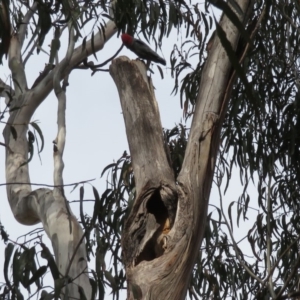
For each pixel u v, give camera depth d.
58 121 9.91
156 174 6.81
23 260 7.93
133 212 6.71
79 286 7.62
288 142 10.38
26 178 9.98
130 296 6.37
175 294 6.31
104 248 9.13
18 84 10.58
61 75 10.65
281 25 10.89
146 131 7.16
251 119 10.63
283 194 10.79
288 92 10.81
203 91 7.36
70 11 9.62
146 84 7.57
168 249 6.44
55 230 8.50
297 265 7.57
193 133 7.11
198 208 6.66
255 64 11.02
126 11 10.46
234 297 10.70
